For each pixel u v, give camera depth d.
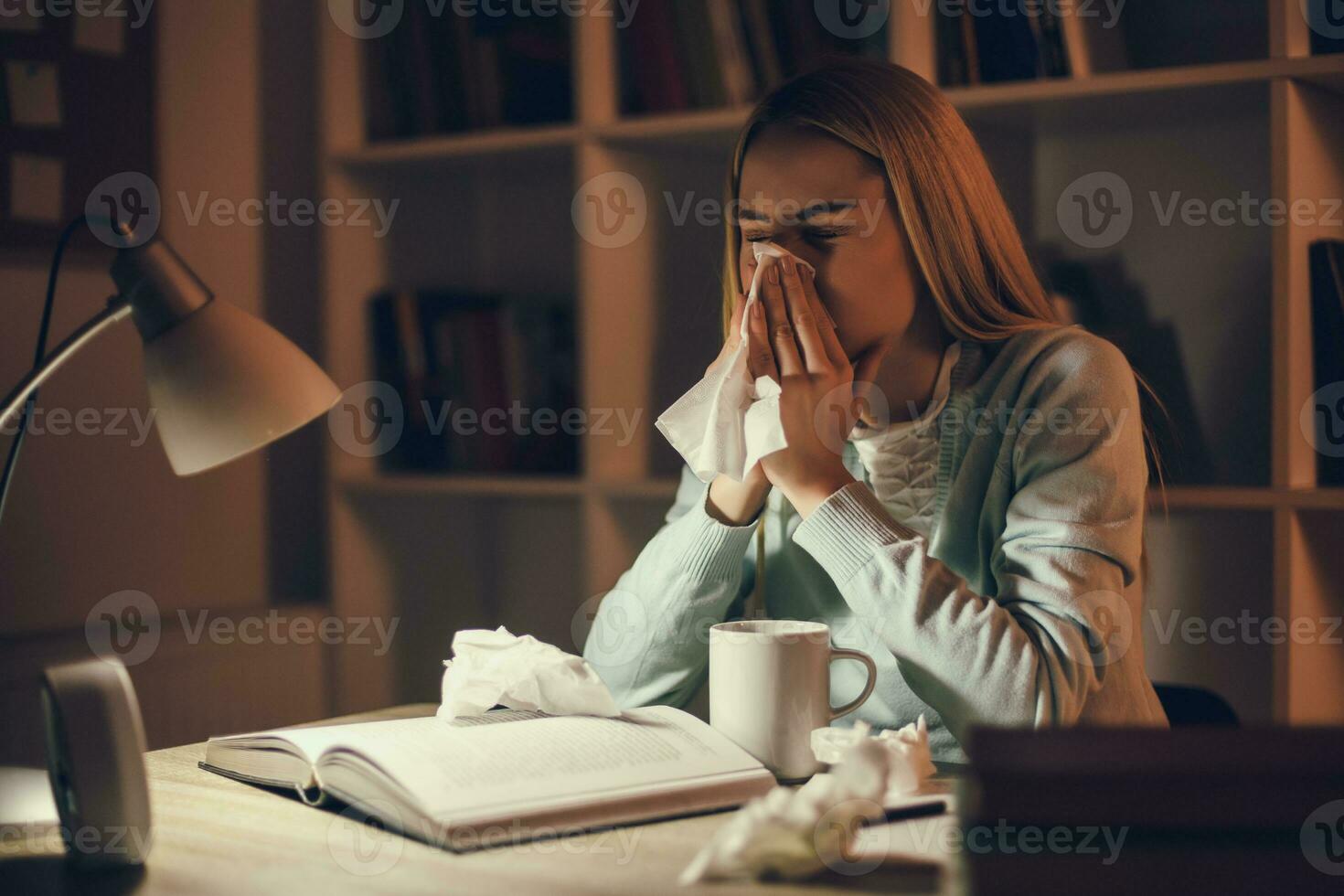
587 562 1.95
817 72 1.25
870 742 0.84
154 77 1.95
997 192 1.31
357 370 2.17
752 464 1.06
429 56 2.12
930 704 1.08
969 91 1.68
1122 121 1.82
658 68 1.92
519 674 0.98
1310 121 1.55
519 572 2.46
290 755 0.91
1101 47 1.74
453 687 0.98
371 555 2.21
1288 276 1.49
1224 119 1.80
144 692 1.88
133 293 0.92
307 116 2.23
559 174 2.30
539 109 2.08
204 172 2.04
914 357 1.29
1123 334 1.79
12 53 1.76
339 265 2.15
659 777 0.86
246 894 0.71
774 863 0.72
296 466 2.23
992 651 1.03
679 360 2.10
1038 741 0.65
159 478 2.00
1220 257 1.83
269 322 2.16
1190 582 1.89
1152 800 0.59
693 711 1.83
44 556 1.84
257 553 2.16
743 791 0.88
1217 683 1.88
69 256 1.84
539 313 2.12
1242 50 1.77
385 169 2.22
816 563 1.30
